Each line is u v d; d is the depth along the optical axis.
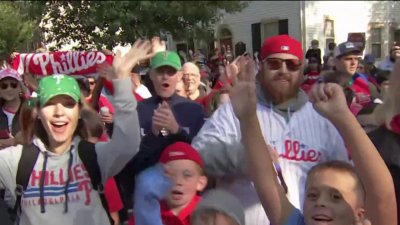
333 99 2.02
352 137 1.97
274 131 2.69
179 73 3.86
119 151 2.38
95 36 6.68
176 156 2.58
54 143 2.47
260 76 2.80
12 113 4.27
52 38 6.62
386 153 2.64
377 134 2.73
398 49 2.77
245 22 15.27
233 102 2.15
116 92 2.33
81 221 2.42
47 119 2.40
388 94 2.74
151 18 7.94
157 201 2.52
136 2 7.41
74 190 2.43
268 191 2.19
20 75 4.54
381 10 14.18
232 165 2.61
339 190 1.98
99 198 2.48
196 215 2.31
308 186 2.07
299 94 2.80
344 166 2.06
